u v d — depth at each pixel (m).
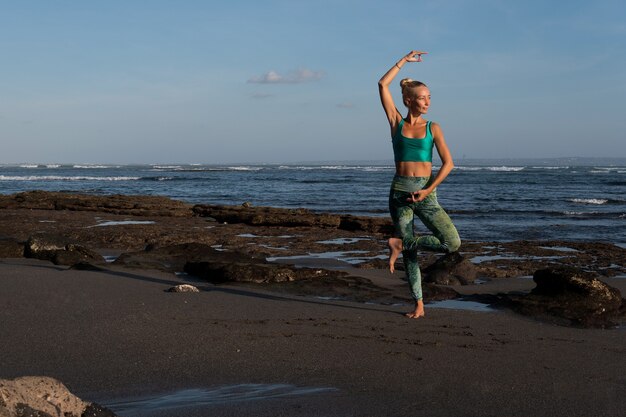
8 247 11.23
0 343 5.08
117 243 14.32
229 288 7.93
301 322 6.00
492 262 11.78
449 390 4.08
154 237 15.18
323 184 58.75
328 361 4.71
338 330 5.70
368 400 3.85
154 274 8.91
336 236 16.56
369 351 5.01
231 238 15.52
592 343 5.45
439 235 5.83
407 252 6.38
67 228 17.16
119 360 4.67
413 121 5.91
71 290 7.37
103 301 6.79
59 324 5.73
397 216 6.00
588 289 6.84
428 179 5.92
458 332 5.75
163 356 4.78
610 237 17.27
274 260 12.07
